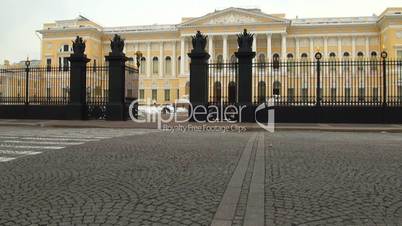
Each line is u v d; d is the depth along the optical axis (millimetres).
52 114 22859
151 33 77938
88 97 23094
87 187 5965
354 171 7266
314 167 7672
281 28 71375
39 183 6234
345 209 4863
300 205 5035
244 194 5594
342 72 23094
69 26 77062
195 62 21234
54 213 4660
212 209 4844
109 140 12523
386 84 21234
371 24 70562
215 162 8219
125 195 5492
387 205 5043
